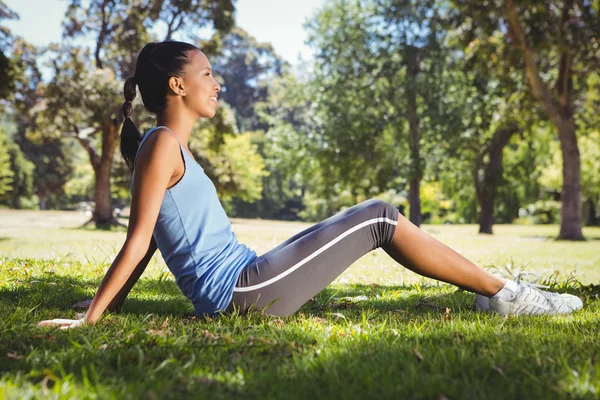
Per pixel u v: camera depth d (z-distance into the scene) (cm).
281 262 271
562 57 2017
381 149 2761
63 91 2234
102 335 230
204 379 172
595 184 3847
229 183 3503
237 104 6700
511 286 315
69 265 642
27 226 2511
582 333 258
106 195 2558
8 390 161
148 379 174
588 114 2484
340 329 255
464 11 1833
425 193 4750
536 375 184
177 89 267
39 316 293
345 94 2691
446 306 369
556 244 1755
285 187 5925
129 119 281
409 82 2597
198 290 270
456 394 163
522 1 1680
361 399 161
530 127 2225
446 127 2634
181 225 264
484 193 2912
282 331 247
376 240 288
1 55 1914
